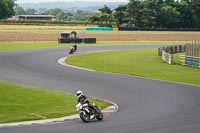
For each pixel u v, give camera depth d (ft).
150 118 87.66
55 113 93.04
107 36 428.15
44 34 401.49
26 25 562.66
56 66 196.54
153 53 276.62
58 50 289.94
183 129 76.07
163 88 134.31
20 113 92.07
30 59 225.56
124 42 398.42
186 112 94.94
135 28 526.16
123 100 113.19
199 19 627.87
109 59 233.76
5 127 78.84
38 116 89.66
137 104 106.83
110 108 102.06
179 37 458.09
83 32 440.86
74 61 221.05
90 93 124.88
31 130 75.77
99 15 644.27
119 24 627.46
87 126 79.41
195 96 118.83
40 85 138.21
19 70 177.99
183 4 625.82
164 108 100.53
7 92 117.50
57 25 589.73
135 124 81.05
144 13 602.03
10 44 334.03
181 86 139.13
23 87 128.88
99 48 318.24
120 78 158.51
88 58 238.27
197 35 470.80
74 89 131.75
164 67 197.16
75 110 97.14
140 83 145.59
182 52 294.25
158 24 614.34
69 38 363.15
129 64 208.95
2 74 163.63
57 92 123.24
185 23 625.41
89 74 169.27
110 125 80.28
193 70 186.29
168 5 634.02
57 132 73.77
